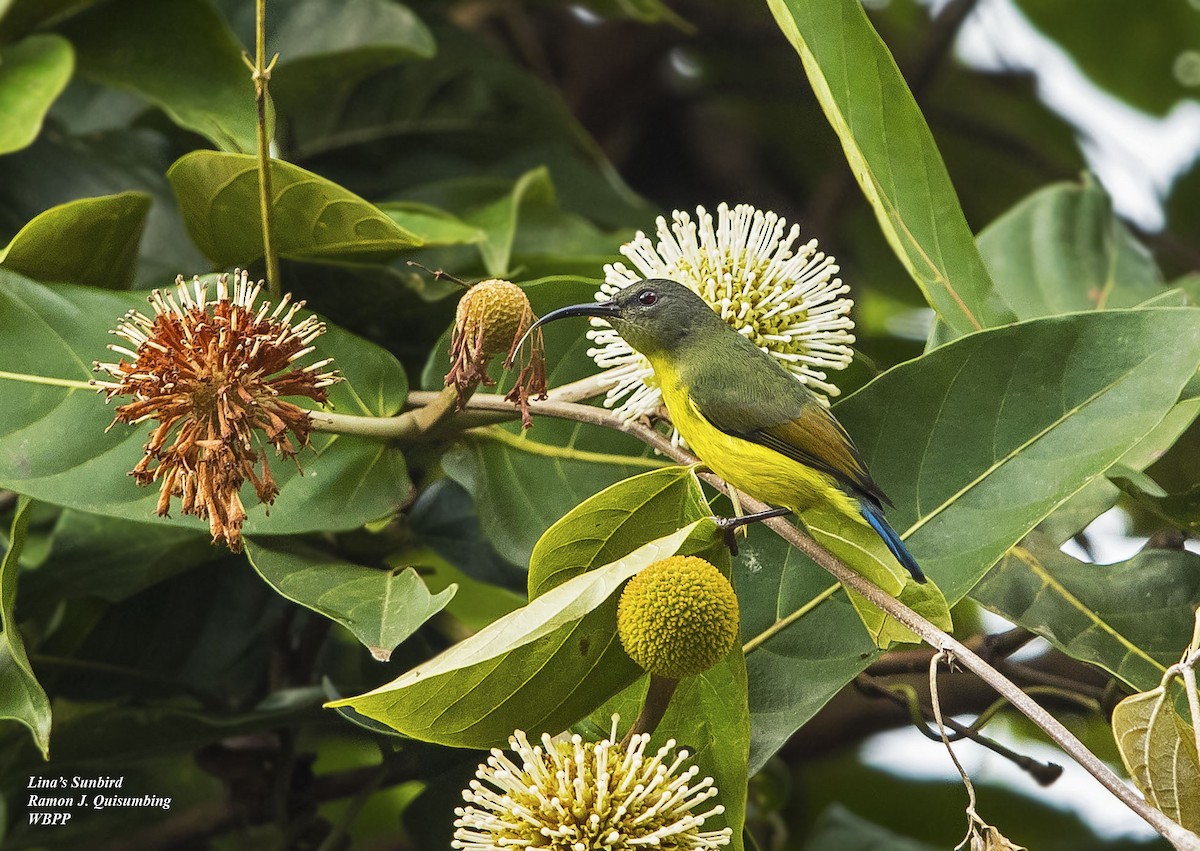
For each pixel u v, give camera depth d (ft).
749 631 15.55
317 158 23.99
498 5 27.99
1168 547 17.56
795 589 15.70
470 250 20.51
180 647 20.15
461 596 21.99
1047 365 15.08
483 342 14.24
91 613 19.89
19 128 18.04
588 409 14.98
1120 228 23.15
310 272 18.22
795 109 30.78
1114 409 14.71
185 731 18.51
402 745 18.02
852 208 29.22
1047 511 14.42
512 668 12.60
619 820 12.48
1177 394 14.48
